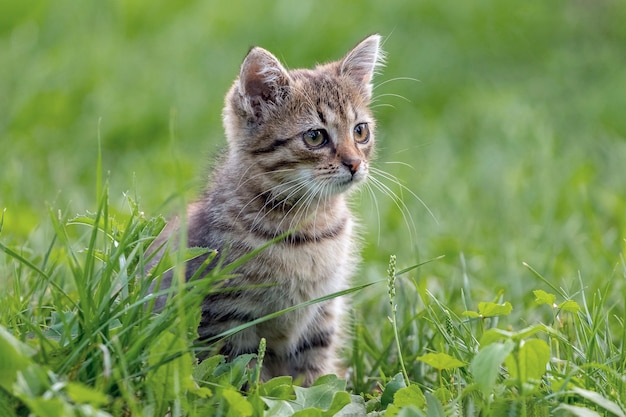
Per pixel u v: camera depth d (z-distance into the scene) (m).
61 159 14.27
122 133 15.47
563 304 7.17
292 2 18.58
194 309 6.50
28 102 15.53
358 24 18.47
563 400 6.47
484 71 18.25
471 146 15.47
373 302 10.19
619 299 9.25
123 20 18.72
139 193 12.84
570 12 20.05
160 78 16.67
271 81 8.84
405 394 6.57
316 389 6.70
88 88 16.23
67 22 18.41
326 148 8.88
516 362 6.17
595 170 13.80
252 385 6.88
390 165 14.42
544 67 18.34
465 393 6.28
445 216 12.59
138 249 6.84
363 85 9.64
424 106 17.02
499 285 10.00
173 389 6.09
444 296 9.66
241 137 8.91
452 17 19.30
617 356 7.10
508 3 19.80
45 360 6.05
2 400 5.73
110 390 6.06
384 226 12.38
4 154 14.13
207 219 8.58
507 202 12.75
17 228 11.18
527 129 15.34
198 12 18.88
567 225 11.83
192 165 13.80
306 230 8.54
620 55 18.75
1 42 17.88
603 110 16.38
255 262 8.21
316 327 8.91
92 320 6.31
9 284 8.76
